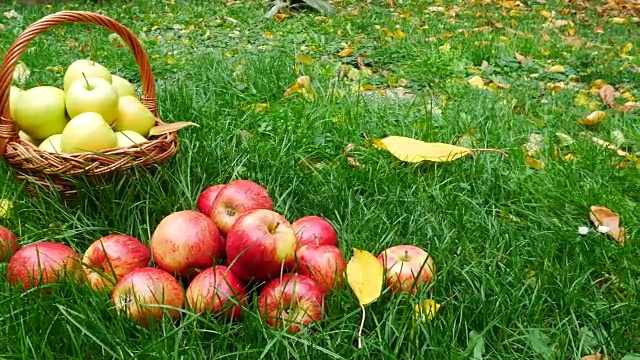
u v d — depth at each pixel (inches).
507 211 54.6
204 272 41.9
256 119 65.8
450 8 144.6
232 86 73.5
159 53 93.4
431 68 87.1
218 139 58.9
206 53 89.4
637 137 67.1
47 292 42.1
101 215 49.4
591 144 64.1
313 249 43.1
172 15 128.5
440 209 52.8
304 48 98.5
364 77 84.3
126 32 53.0
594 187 56.7
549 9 150.3
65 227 48.3
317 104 69.4
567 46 106.3
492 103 71.7
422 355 39.7
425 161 59.1
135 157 49.5
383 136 64.4
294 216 51.8
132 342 39.9
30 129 50.4
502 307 42.9
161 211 49.9
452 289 44.6
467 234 50.1
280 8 131.4
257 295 42.6
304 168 57.4
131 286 40.6
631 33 130.4
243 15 129.0
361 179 56.8
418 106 71.7
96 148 48.9
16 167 49.1
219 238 43.9
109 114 51.1
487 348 41.6
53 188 48.8
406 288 43.2
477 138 64.6
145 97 55.4
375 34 109.7
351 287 41.4
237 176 55.3
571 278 46.5
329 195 53.2
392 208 52.4
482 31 113.8
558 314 43.9
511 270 46.8
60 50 94.0
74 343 38.5
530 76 88.2
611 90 79.3
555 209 55.2
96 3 141.6
